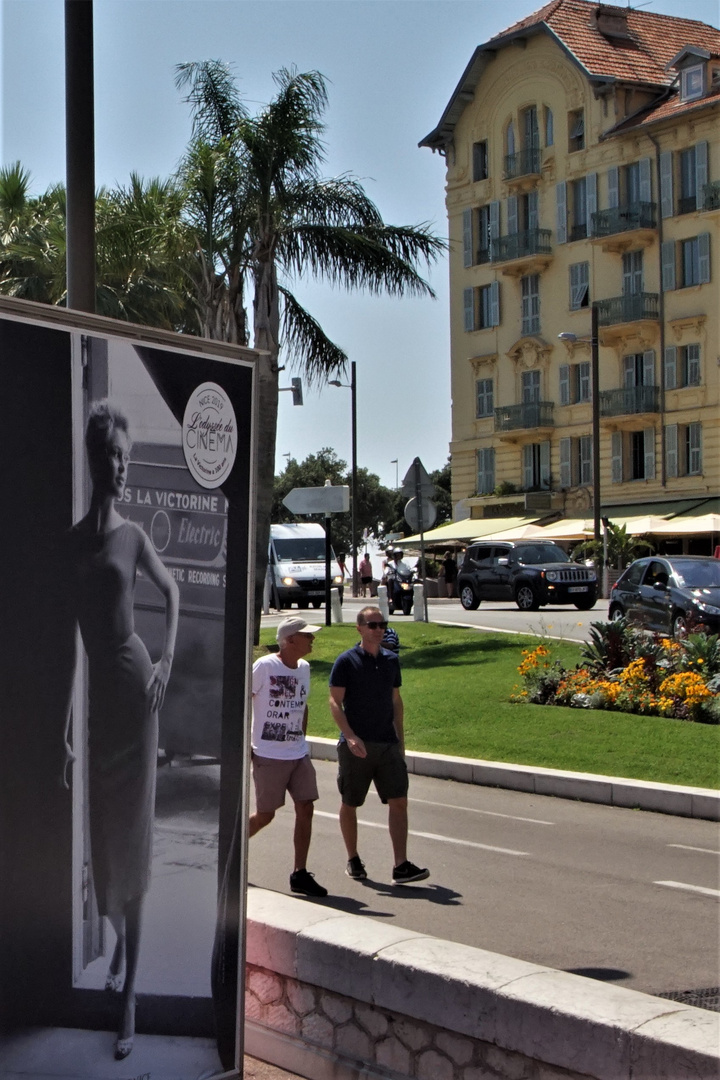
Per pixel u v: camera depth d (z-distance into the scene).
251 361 4.74
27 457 4.04
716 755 11.63
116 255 23.45
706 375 48.41
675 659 15.13
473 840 9.53
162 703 4.44
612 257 51.81
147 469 4.40
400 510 85.25
